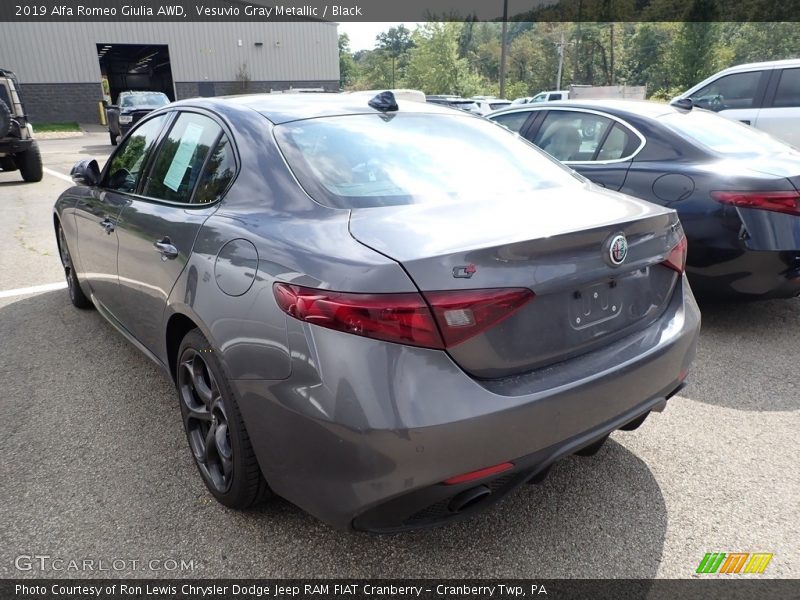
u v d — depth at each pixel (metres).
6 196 10.28
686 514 2.35
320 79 35.06
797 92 7.52
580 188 2.53
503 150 2.71
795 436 2.88
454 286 1.66
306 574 2.05
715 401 3.22
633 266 2.06
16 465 2.66
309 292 1.74
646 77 71.06
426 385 1.64
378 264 1.68
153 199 2.85
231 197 2.30
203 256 2.21
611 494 2.46
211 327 2.08
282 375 1.80
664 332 2.22
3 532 2.24
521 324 1.81
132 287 2.94
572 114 4.93
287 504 2.40
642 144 4.34
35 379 3.49
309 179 2.17
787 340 4.01
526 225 1.91
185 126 2.86
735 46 58.66
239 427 2.06
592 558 2.13
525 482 1.91
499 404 1.70
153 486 2.51
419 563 2.11
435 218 1.95
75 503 2.40
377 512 1.73
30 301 4.89
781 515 2.34
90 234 3.54
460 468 1.69
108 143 22.38
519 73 89.81
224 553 2.14
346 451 1.67
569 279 1.85
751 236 3.67
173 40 32.16
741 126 4.77
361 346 1.65
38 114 31.25
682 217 3.92
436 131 2.68
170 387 3.39
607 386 1.93
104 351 3.88
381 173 2.28
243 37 33.09
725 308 4.64
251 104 2.65
